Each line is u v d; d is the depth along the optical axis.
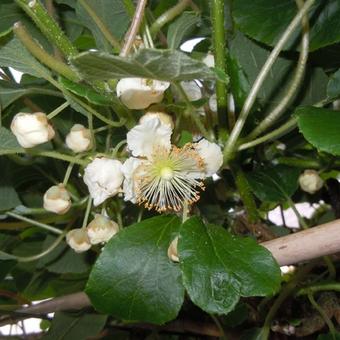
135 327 0.26
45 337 0.24
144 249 0.16
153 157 0.16
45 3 0.20
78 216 0.22
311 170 0.22
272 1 0.20
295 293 0.21
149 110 0.16
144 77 0.14
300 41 0.20
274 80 0.21
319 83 0.21
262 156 0.22
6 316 0.26
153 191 0.16
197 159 0.16
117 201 0.19
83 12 0.19
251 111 0.19
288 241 0.14
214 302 0.13
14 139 0.18
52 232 0.25
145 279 0.15
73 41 0.22
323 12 0.20
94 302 0.15
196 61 0.13
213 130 0.19
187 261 0.14
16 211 0.21
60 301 0.24
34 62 0.17
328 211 0.27
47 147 0.21
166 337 0.29
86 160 0.17
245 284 0.14
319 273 0.24
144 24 0.16
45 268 0.26
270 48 0.21
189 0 0.18
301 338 0.23
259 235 0.20
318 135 0.14
